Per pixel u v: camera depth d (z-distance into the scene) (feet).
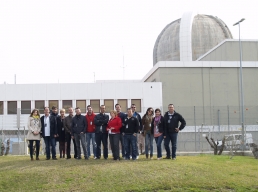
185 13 163.63
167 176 39.52
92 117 52.39
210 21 193.77
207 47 186.19
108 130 49.96
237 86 128.77
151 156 52.24
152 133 51.03
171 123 50.24
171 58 191.62
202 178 39.52
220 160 53.47
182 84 127.24
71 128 51.16
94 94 119.14
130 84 119.85
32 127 51.49
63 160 49.47
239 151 69.92
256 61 130.31
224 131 100.07
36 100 118.62
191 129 108.06
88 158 50.93
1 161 51.60
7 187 38.14
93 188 36.65
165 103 126.00
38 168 43.45
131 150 53.52
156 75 133.08
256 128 109.19
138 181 38.17
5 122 113.91
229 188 37.73
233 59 138.51
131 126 49.52
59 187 37.35
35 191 36.60
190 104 126.82
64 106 118.93
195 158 54.34
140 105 119.44
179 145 97.81
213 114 117.39
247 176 41.88
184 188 36.91
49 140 52.54
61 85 119.34
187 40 158.81
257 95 129.49
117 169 41.73
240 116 118.01
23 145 77.30
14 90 118.52
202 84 127.75
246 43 139.64
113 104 119.24
